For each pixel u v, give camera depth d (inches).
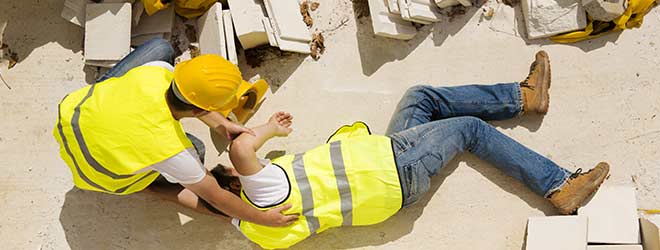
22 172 134.7
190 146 107.8
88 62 130.6
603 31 135.0
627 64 135.0
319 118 135.9
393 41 136.7
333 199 121.8
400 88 136.0
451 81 135.8
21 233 133.3
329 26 137.2
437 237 132.3
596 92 134.6
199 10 135.6
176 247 133.4
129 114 103.7
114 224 133.9
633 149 132.6
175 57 135.9
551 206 131.5
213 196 112.2
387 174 120.1
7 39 136.6
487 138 126.6
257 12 131.0
